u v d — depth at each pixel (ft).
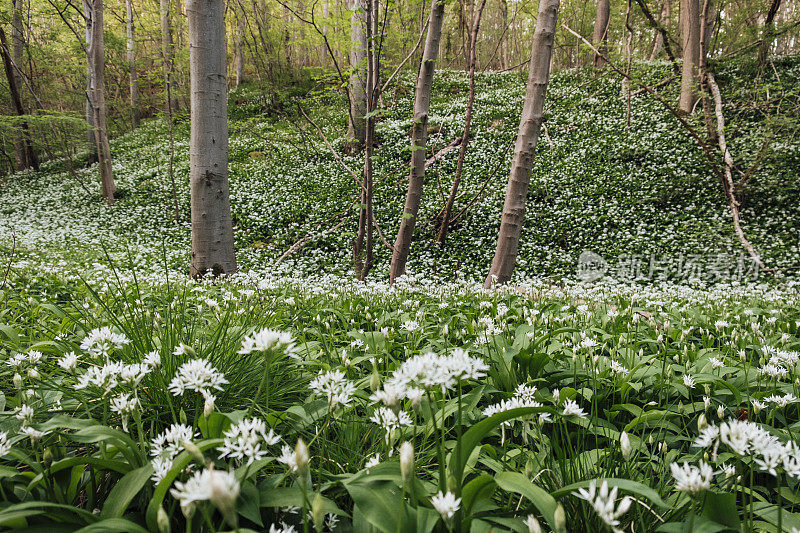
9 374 8.07
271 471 5.73
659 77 69.21
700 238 40.32
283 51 89.92
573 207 47.83
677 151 52.85
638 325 14.56
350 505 5.21
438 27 25.76
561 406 6.88
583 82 76.48
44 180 73.15
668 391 8.53
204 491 2.90
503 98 74.69
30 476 4.66
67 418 5.08
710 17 67.51
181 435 4.39
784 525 4.77
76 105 105.09
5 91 75.82
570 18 99.86
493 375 8.48
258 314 12.34
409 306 18.21
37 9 73.56
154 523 4.07
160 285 21.26
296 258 40.83
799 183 45.24
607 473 5.47
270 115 80.07
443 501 3.53
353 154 61.46
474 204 48.21
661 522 4.83
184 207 55.98
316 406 6.50
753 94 54.34
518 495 5.29
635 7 71.51
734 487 5.65
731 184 42.93
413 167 27.81
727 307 21.33
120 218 53.26
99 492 5.16
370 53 25.03
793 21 56.95
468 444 4.44
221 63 26.27
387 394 4.33
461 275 36.94
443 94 81.10
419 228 45.24
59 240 45.96
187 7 25.41
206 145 26.22
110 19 106.42
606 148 56.59
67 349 8.60
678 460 6.50
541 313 12.53
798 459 3.91
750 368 9.38
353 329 12.98
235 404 6.98
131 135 93.56
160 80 58.95
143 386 6.69
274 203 52.06
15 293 17.39
